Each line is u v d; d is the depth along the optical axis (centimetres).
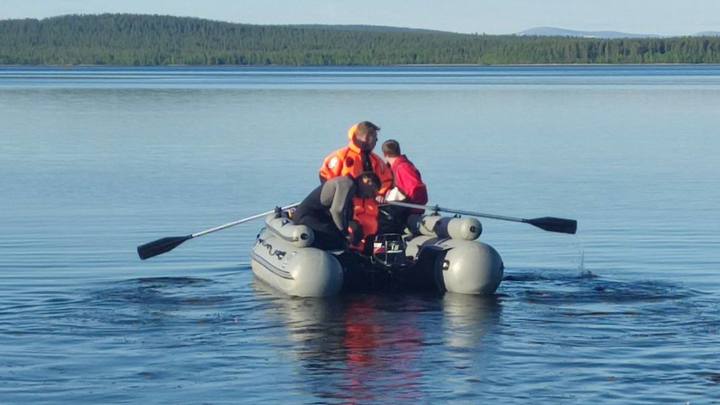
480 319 1513
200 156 3716
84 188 2914
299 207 1745
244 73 16575
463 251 1675
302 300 1636
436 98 7544
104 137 4475
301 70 19575
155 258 1994
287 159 3603
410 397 1175
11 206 2614
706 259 1964
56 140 4331
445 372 1262
